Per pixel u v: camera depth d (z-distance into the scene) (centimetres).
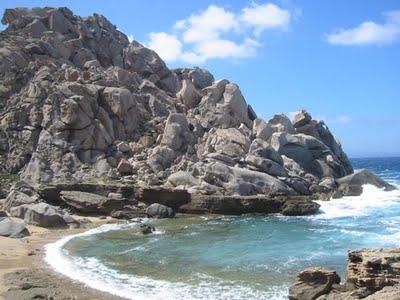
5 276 2242
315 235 3334
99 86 5731
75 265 2516
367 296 1670
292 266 2497
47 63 6209
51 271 2375
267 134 5984
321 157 5922
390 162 19612
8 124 5444
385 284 1733
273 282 2211
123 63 7200
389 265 1741
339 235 3309
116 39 7588
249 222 3941
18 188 4403
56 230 3531
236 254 2797
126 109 5688
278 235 3362
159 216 4162
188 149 5497
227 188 4553
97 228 3650
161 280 2255
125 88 5925
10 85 5950
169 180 4703
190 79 7306
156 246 3022
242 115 6350
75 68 6250
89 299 1955
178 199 4378
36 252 2784
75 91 5469
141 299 1969
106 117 5491
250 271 2414
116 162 5209
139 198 4369
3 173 5078
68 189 4344
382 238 3164
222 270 2439
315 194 5116
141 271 2417
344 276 2266
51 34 6725
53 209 3656
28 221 3597
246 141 5484
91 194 4294
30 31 6762
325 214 4309
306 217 4175
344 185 5506
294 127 6494
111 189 4397
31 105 5512
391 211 4388
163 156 5247
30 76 6069
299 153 5778
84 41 7056
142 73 7106
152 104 6188
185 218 4162
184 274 2362
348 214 4278
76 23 7188
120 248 2956
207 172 4650
